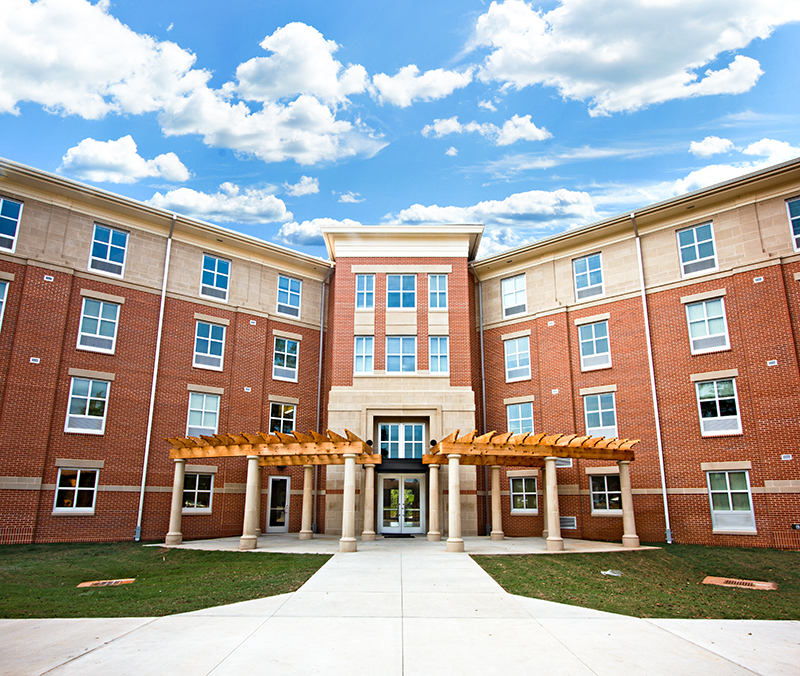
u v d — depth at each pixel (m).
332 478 24.31
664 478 21.52
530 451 19.09
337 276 26.56
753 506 19.47
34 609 10.71
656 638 9.13
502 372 27.20
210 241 25.44
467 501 24.09
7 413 19.39
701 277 21.88
